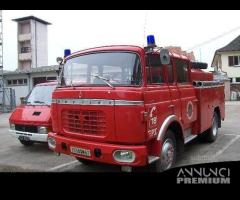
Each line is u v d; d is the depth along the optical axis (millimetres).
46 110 8477
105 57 5707
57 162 7551
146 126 5230
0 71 28922
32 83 31703
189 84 7438
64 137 5945
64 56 6586
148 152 5516
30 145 9594
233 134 11000
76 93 5664
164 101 5930
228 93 33406
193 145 9102
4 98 27375
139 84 5297
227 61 36656
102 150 5273
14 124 8781
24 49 47188
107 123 5262
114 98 5168
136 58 5395
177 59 6855
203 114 8039
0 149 9305
